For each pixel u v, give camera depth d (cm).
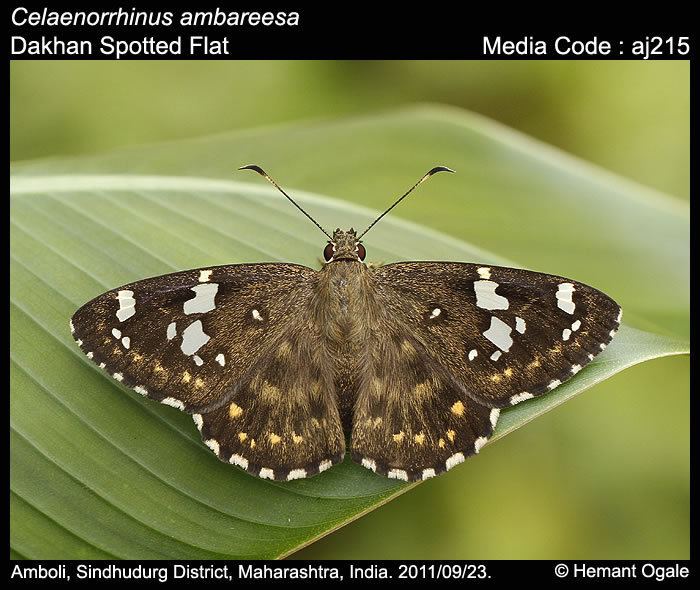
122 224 25
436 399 23
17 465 23
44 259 24
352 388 23
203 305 23
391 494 23
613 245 26
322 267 24
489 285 23
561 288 23
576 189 27
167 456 23
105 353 23
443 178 27
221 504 23
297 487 23
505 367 23
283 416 23
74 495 23
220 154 27
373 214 26
